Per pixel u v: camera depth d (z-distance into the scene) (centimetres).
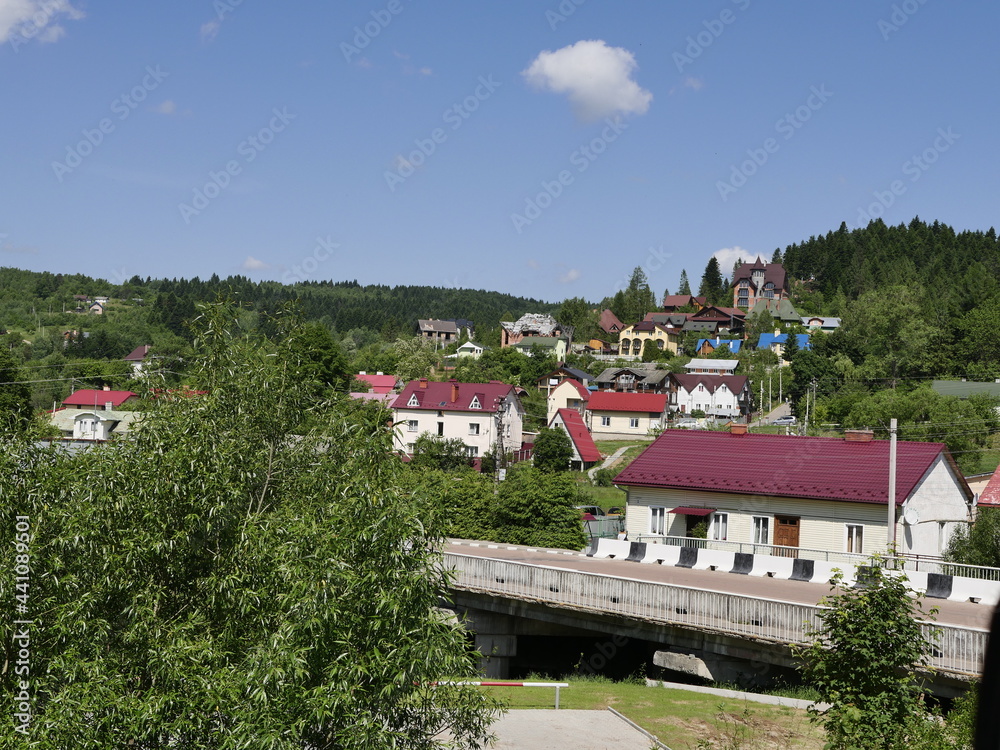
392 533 1222
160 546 1271
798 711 1961
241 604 1280
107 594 1261
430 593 1230
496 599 2800
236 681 1173
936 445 3619
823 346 11338
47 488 1358
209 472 1377
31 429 1453
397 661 1152
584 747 1698
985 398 6912
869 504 3406
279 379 1620
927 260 19338
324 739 1185
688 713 1945
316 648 1162
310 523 1291
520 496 4281
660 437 4222
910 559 3209
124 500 1308
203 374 1591
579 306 19425
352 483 1337
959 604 2628
